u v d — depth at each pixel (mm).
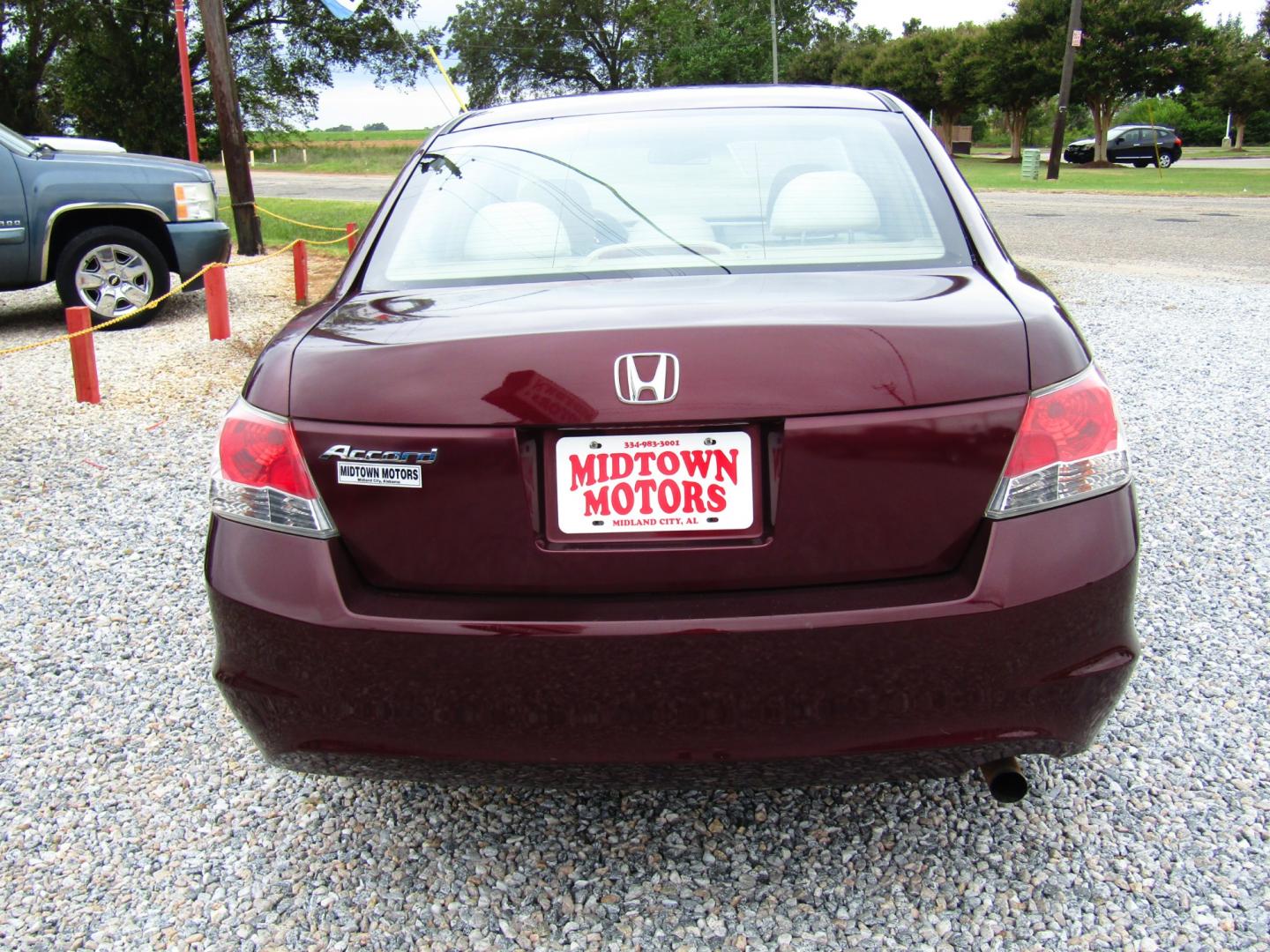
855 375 1835
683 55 59938
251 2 38719
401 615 1891
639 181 2590
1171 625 3428
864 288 2080
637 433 1854
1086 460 1902
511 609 1876
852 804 2533
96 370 7105
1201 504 4516
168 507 4848
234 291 11625
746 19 58562
